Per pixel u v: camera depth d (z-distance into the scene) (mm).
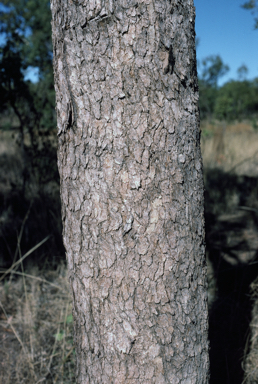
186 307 1203
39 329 2426
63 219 1281
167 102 1085
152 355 1200
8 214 4293
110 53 1051
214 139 7574
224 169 6383
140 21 1030
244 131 10516
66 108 1137
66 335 2275
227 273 3160
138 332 1188
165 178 1116
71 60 1100
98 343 1248
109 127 1090
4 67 4266
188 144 1149
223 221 4602
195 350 1247
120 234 1138
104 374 1261
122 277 1161
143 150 1090
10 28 5871
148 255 1142
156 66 1058
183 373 1232
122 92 1064
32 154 4656
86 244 1195
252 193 5438
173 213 1138
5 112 5602
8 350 2258
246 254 3549
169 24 1061
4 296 2814
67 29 1090
